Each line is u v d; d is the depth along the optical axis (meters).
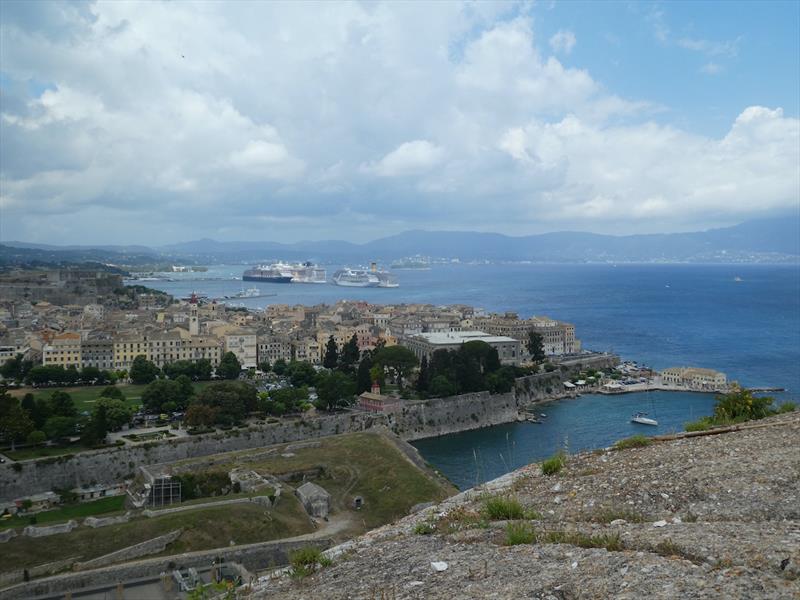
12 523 120.50
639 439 43.81
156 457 156.88
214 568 90.75
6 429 146.88
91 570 91.88
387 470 141.25
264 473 137.88
